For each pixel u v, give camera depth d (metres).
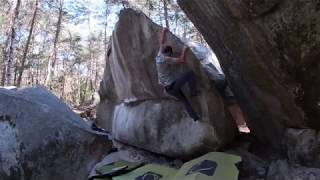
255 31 4.32
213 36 5.23
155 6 24.72
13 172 5.75
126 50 6.55
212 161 5.21
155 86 6.29
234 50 4.93
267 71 4.60
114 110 7.78
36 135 5.90
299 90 4.41
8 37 22.25
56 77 31.53
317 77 4.18
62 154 5.98
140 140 6.51
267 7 3.98
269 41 4.25
